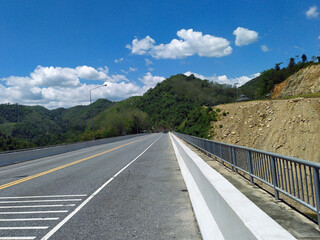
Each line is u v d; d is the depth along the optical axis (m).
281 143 40.00
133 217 5.28
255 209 2.40
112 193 7.56
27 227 4.93
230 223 2.58
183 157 10.98
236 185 5.49
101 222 5.04
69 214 5.66
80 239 4.23
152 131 186.50
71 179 10.38
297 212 3.46
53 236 4.42
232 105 72.00
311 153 34.78
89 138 110.38
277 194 4.57
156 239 4.10
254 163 6.09
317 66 71.62
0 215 5.79
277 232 1.85
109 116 135.50
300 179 3.62
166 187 8.15
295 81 80.69
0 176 13.16
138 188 8.16
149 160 16.20
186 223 4.79
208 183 4.02
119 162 15.80
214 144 11.51
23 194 7.98
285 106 47.00
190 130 76.62
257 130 50.59
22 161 22.56
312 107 40.62
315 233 2.56
